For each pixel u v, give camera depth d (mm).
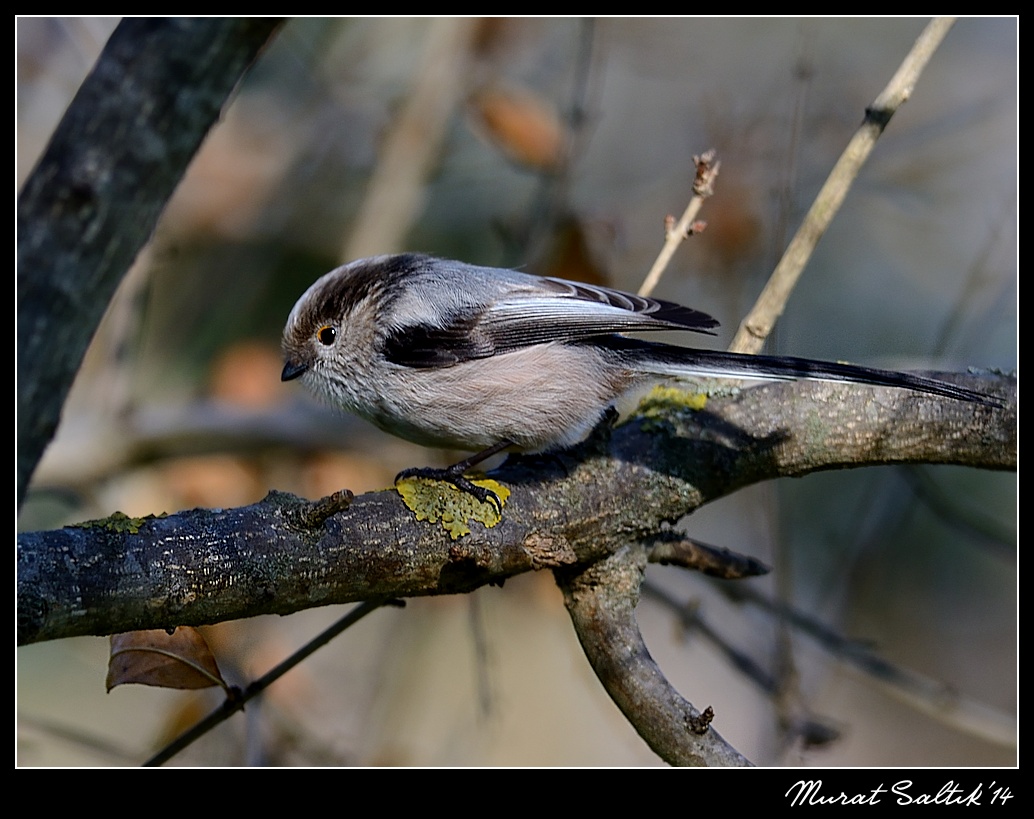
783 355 7844
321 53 14430
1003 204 11047
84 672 12016
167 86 5262
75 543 5230
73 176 5094
